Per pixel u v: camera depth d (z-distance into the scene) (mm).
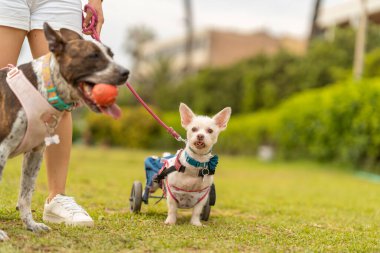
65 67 1831
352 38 15055
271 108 15055
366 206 3768
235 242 2082
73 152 9242
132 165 6766
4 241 1838
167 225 2395
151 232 2158
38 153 2035
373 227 2754
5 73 1939
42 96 1873
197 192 2451
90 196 3305
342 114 8281
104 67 1818
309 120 9227
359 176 7574
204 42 25500
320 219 2990
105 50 1862
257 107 15539
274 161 10148
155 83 22938
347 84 8461
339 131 8438
